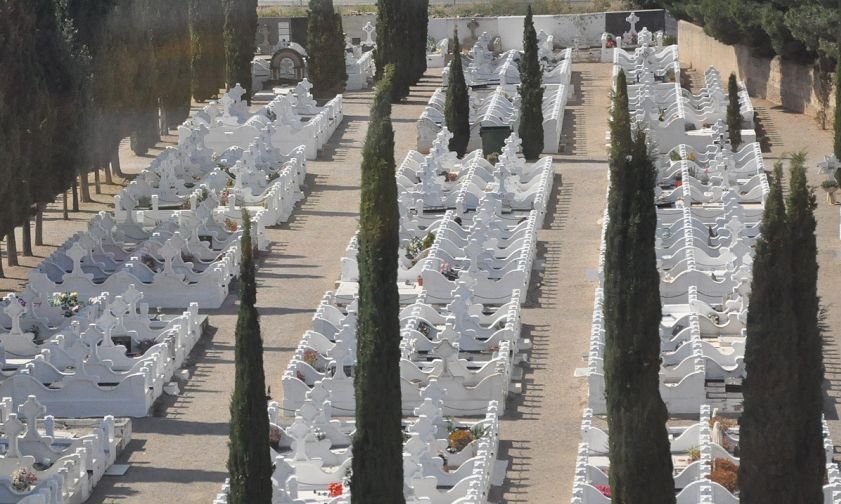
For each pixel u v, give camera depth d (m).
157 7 118.94
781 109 125.00
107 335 72.81
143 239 92.69
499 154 109.50
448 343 70.19
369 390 54.12
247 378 53.59
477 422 67.94
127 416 70.25
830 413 69.12
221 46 128.88
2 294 85.81
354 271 86.69
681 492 59.59
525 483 63.84
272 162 106.69
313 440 64.38
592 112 125.25
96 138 103.31
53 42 94.06
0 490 60.81
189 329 77.44
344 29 152.12
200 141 107.62
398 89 128.88
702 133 112.69
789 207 53.44
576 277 87.25
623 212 53.81
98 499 62.75
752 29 126.31
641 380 53.91
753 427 53.50
